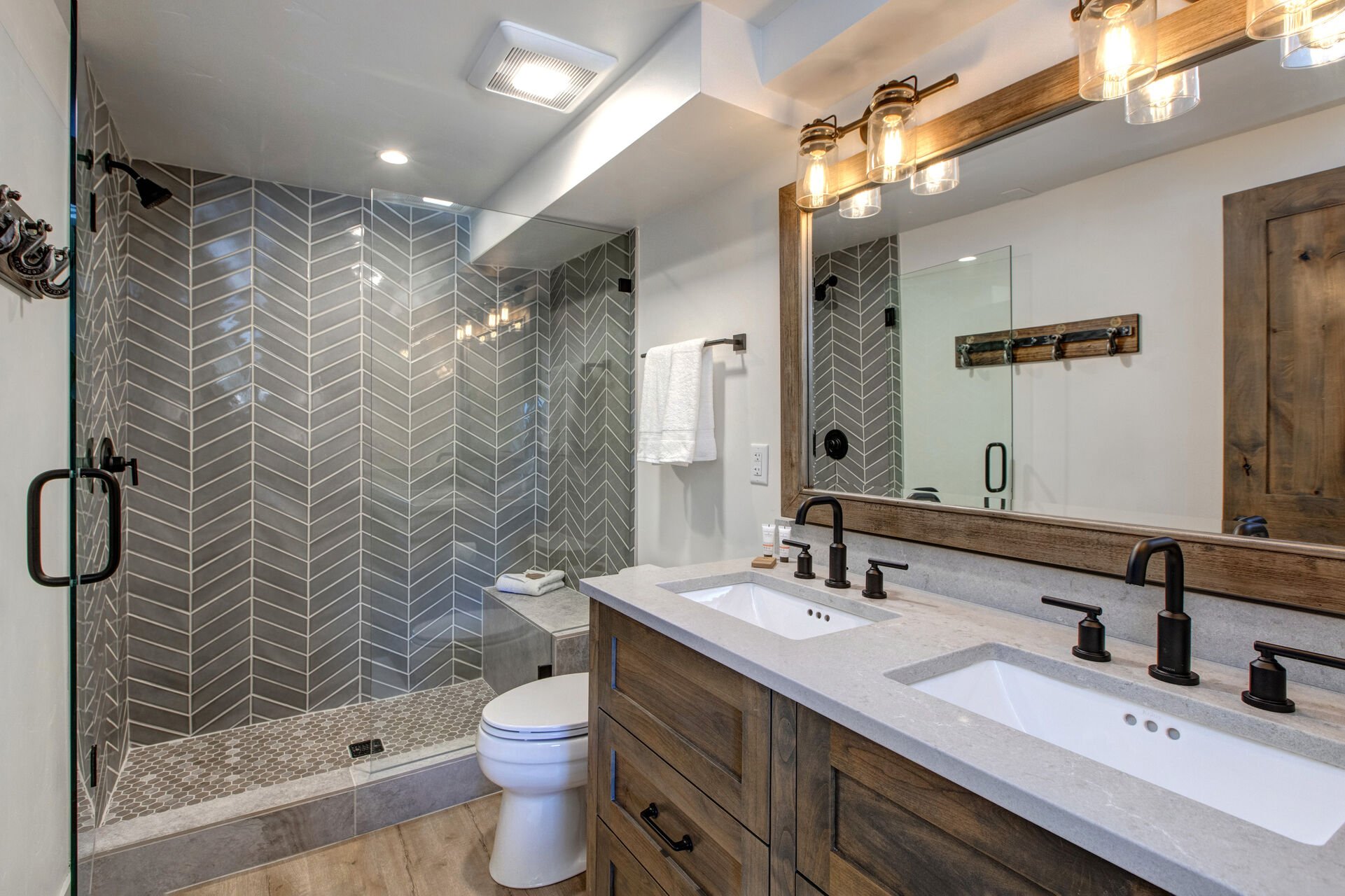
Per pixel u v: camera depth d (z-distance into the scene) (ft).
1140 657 3.40
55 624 4.61
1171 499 3.50
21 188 3.86
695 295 7.52
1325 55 2.97
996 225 4.40
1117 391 3.74
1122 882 1.93
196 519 8.32
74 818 3.36
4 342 3.66
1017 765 2.28
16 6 3.75
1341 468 2.91
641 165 6.52
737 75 5.35
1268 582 3.10
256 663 8.67
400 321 8.10
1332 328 2.95
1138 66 3.28
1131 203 3.68
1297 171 3.06
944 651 3.50
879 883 2.69
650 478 8.41
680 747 4.00
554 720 5.81
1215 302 3.34
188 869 5.90
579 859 6.03
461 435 8.55
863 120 5.06
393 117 6.83
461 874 6.06
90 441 5.54
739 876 3.49
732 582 5.50
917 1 4.34
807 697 2.98
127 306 7.81
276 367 8.80
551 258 8.74
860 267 5.41
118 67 5.80
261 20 5.17
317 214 9.04
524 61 5.78
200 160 7.97
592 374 9.01
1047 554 4.02
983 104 4.45
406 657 8.32
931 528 4.75
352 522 9.31
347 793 6.64
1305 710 2.72
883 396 5.20
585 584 5.11
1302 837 2.42
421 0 4.99
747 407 6.75
